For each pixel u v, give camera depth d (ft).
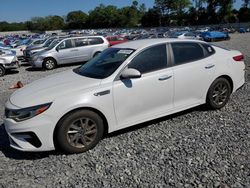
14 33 367.66
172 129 16.61
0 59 45.37
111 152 14.25
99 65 16.53
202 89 18.10
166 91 16.42
